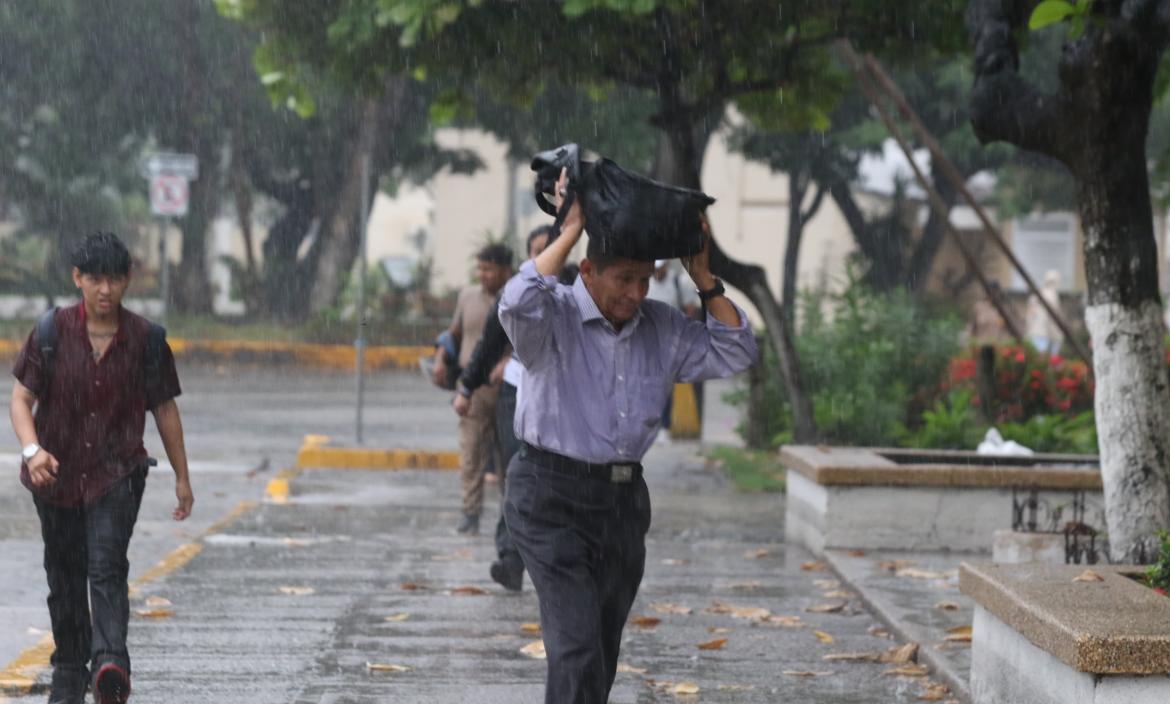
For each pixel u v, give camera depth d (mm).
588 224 6199
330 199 38219
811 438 18672
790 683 8797
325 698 8250
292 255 41500
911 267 42094
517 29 15781
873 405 19984
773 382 21141
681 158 17094
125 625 7293
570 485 6367
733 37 16250
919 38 16125
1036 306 35906
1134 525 9766
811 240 54406
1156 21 9445
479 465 14094
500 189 58656
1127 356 9812
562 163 6270
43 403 7395
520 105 17453
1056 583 7582
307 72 17594
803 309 22547
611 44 16031
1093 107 9711
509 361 11273
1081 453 17922
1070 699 6566
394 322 38062
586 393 6371
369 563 12547
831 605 11039
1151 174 32156
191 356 34000
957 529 13164
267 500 16125
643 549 6602
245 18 16734
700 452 21500
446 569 12312
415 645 9570
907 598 10961
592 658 6152
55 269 42125
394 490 17094
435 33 15305
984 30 10383
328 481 17672
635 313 6465
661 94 16625
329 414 24922
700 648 9672
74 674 7684
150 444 20453
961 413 18797
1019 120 10070
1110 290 9859
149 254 61188
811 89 17562
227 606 10680
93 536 7348
